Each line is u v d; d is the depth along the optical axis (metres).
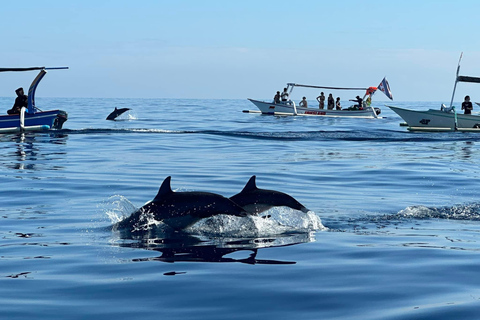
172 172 17.14
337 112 53.03
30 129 32.41
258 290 6.51
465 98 36.81
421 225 10.44
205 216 9.58
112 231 9.62
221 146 26.11
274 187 14.70
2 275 7.12
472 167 19.36
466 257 8.05
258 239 9.18
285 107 54.47
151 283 6.77
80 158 20.53
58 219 10.63
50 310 5.84
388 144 28.28
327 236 9.46
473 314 5.69
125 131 33.44
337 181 16.00
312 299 6.20
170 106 108.88
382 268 7.47
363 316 5.67
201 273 7.21
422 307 5.91
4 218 10.73
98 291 6.47
